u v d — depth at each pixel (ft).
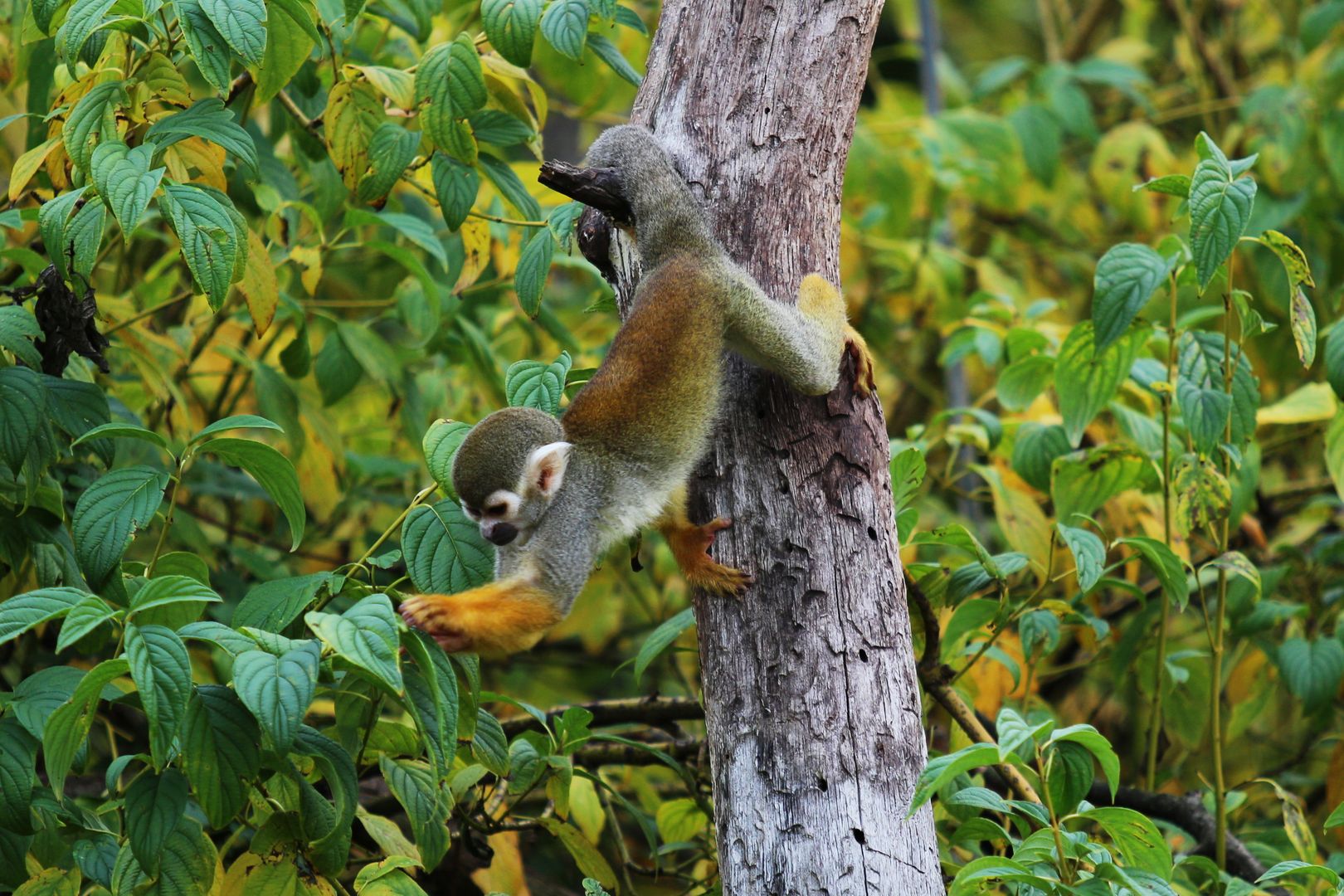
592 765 37.83
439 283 44.80
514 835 33.60
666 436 27.94
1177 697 41.91
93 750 39.14
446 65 32.14
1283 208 52.03
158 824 22.75
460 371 48.60
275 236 37.96
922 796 21.43
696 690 48.11
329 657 23.62
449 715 23.08
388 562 27.55
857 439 26.84
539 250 32.76
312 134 35.37
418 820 26.09
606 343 51.34
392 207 43.34
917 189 62.85
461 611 25.13
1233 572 36.70
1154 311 53.36
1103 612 47.50
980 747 21.33
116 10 28.66
